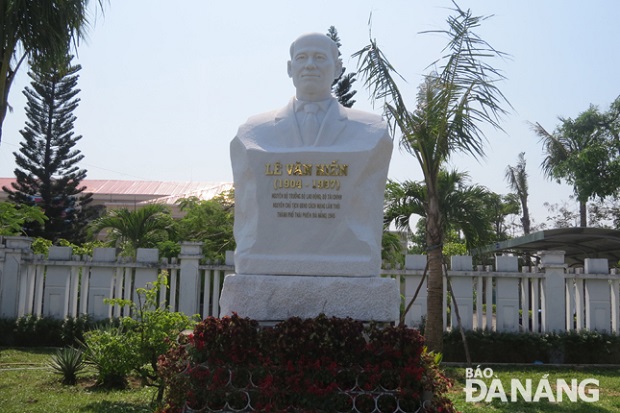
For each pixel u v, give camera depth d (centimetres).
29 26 984
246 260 548
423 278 1002
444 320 1126
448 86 895
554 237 1197
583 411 711
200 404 481
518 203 3109
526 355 1083
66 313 1211
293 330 484
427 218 1005
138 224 1641
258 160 557
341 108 595
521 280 1163
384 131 566
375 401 466
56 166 2370
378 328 506
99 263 1201
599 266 1123
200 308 1273
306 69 579
